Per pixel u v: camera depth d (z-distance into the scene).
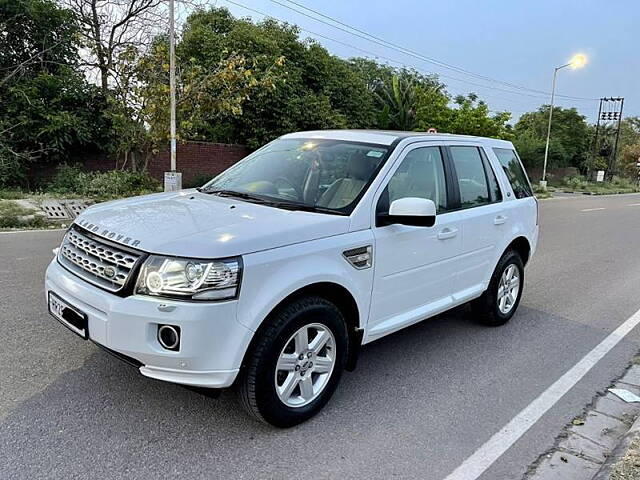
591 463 3.07
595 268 8.58
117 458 2.81
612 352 4.84
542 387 4.04
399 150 3.91
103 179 14.29
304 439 3.12
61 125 14.56
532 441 3.27
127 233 2.95
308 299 3.14
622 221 16.36
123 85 14.88
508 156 5.46
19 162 14.55
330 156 3.99
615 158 52.44
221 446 2.98
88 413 3.22
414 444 3.15
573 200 26.44
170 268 2.71
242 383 2.96
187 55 20.61
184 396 3.47
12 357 3.89
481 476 2.89
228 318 2.74
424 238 3.93
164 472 2.73
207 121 19.66
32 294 5.36
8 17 15.23
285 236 3.01
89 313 2.89
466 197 4.58
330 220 3.29
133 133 15.11
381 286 3.61
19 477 2.62
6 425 3.04
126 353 2.78
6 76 14.92
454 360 4.44
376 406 3.57
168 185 12.70
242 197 3.80
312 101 21.59
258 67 19.45
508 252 5.26
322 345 3.30
